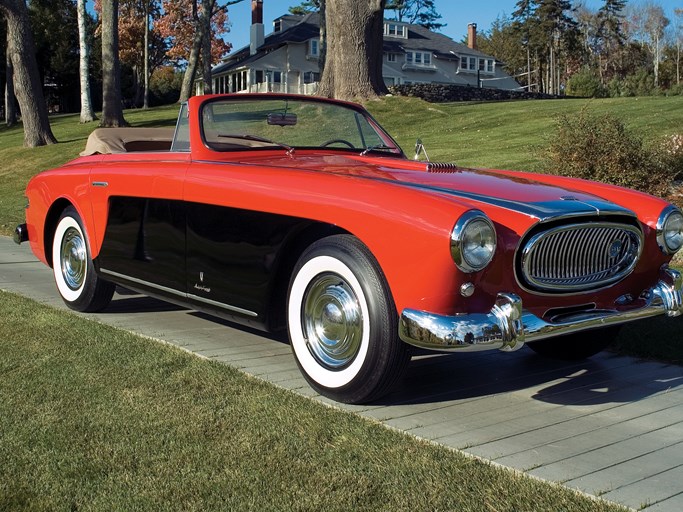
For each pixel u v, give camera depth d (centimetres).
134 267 451
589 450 297
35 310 509
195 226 397
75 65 6178
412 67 5866
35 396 335
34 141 2381
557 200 338
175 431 298
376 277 317
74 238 516
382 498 246
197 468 265
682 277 380
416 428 317
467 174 384
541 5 8381
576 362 436
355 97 2238
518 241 312
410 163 404
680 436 315
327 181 341
